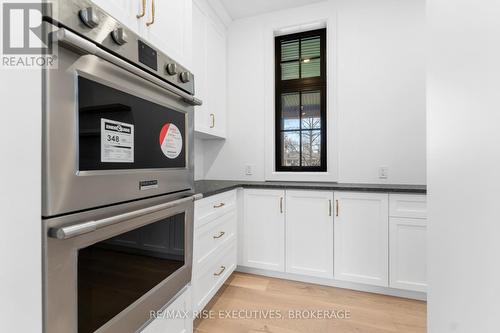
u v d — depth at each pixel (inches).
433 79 23.8
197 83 81.4
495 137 14.2
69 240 24.7
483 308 15.5
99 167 28.6
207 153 110.1
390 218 74.2
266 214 87.0
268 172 102.3
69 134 24.8
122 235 33.1
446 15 21.0
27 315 20.4
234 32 105.9
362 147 89.6
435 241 23.5
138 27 37.7
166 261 42.9
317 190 81.1
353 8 90.2
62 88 24.0
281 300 73.0
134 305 34.9
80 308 26.4
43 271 22.3
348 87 91.0
